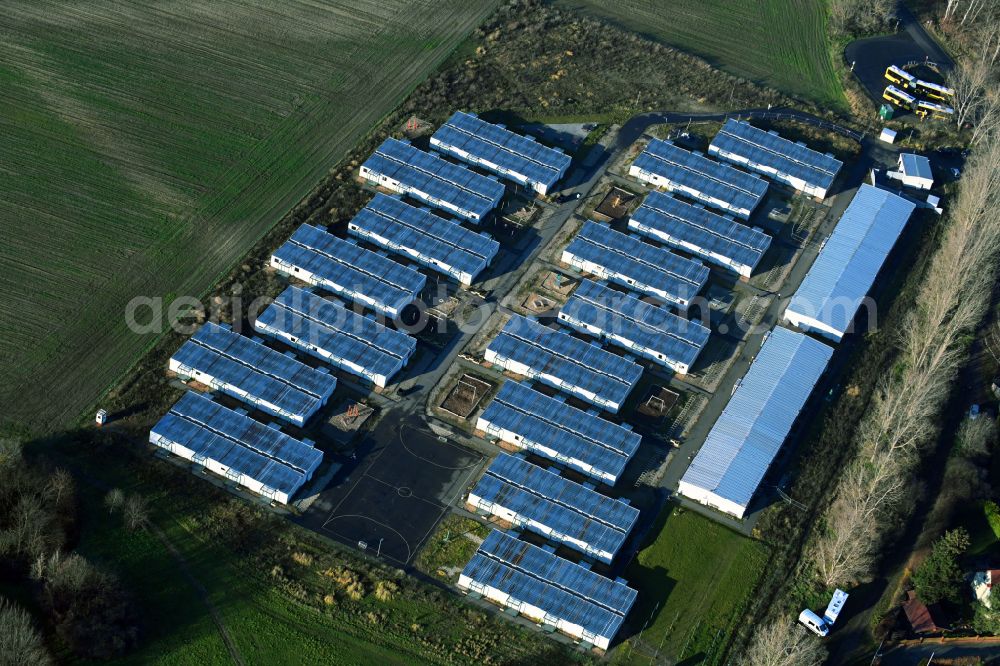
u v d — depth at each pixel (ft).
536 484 640.17
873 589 608.60
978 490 652.07
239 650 556.10
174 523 606.14
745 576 613.52
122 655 545.44
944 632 588.09
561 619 577.84
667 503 646.74
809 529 639.35
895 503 638.12
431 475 647.56
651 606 595.47
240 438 643.04
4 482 591.78
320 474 640.99
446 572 602.44
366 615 576.61
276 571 588.91
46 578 561.43
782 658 549.95
